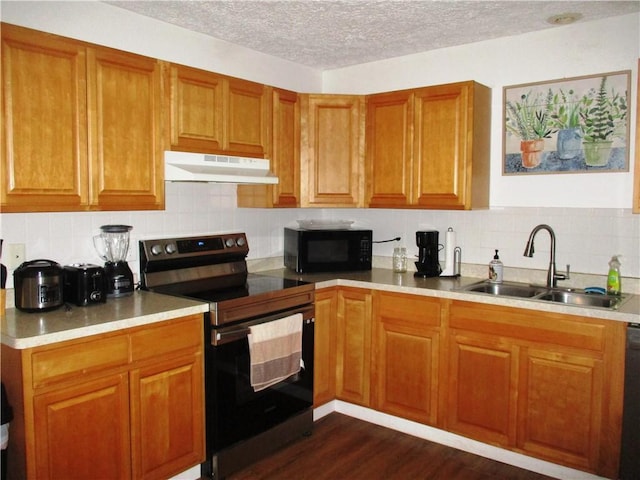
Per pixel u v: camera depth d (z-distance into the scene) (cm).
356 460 273
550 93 295
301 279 316
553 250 285
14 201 203
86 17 251
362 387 316
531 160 303
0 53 196
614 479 233
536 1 251
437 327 283
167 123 258
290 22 283
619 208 276
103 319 207
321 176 340
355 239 350
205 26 291
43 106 210
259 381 259
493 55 314
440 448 286
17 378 183
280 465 268
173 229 300
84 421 199
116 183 238
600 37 278
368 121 336
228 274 318
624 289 274
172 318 227
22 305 214
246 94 299
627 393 225
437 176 307
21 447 186
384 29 295
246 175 291
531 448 256
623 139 274
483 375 269
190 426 240
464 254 333
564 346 242
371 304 308
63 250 250
